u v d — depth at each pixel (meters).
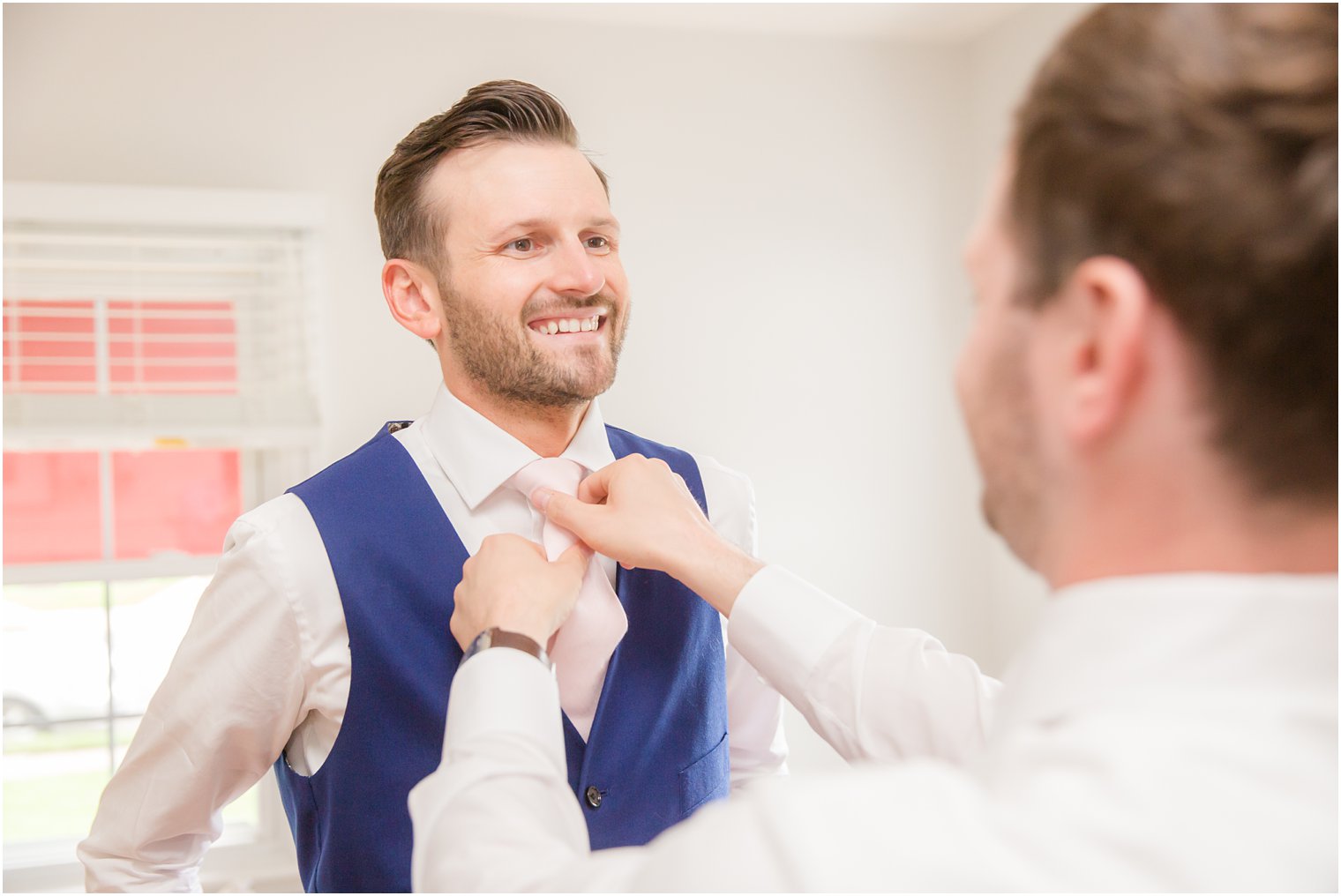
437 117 0.96
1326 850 0.35
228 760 0.97
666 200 2.96
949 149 3.21
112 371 2.60
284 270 2.65
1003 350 0.44
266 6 2.64
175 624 2.69
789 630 0.84
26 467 2.58
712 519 1.17
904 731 0.79
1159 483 0.41
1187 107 0.38
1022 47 2.98
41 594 2.60
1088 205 0.40
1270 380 0.38
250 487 2.71
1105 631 0.41
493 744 0.60
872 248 3.14
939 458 3.20
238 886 2.54
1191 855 0.36
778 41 3.06
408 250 0.98
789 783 0.44
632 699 0.97
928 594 3.19
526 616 0.75
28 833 2.58
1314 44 0.38
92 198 2.47
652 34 2.96
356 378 2.69
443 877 0.53
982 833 0.39
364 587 0.92
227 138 2.62
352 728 0.92
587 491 0.94
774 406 3.05
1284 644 0.39
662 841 0.46
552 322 0.94
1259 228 0.37
